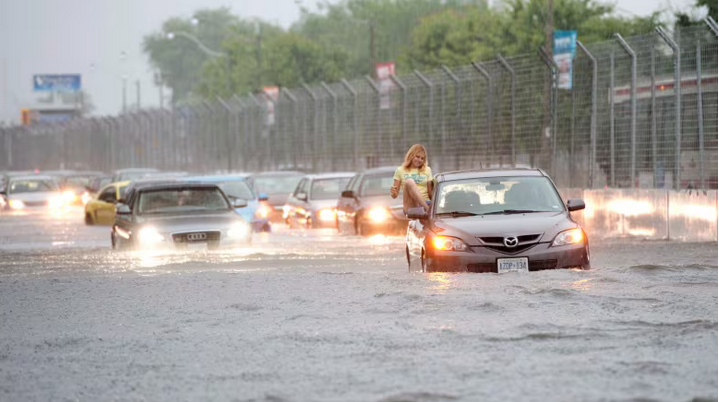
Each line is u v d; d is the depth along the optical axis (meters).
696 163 64.75
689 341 23.83
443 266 38.56
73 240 81.19
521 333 25.47
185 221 60.56
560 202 41.66
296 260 52.09
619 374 20.66
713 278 35.59
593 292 32.28
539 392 19.34
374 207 73.50
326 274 40.78
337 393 19.89
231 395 20.08
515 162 84.38
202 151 173.88
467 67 89.94
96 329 28.95
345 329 27.00
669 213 65.94
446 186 42.53
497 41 176.62
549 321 27.12
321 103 122.69
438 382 20.45
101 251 63.78
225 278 40.31
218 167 165.50
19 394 20.98
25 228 100.31
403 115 102.50
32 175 149.25
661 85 67.69
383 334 26.00
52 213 133.50
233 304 32.69
